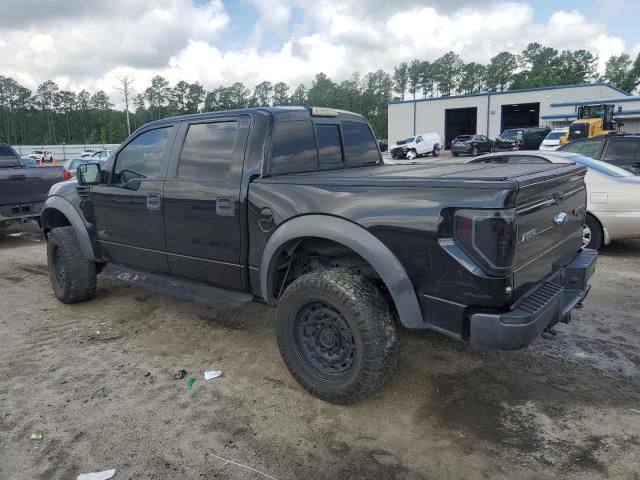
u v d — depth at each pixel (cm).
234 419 313
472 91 11462
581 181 366
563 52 10981
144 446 287
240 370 378
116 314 500
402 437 292
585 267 345
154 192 412
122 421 312
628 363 373
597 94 4400
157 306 521
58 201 513
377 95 11031
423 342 413
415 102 5297
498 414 312
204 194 375
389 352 298
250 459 275
